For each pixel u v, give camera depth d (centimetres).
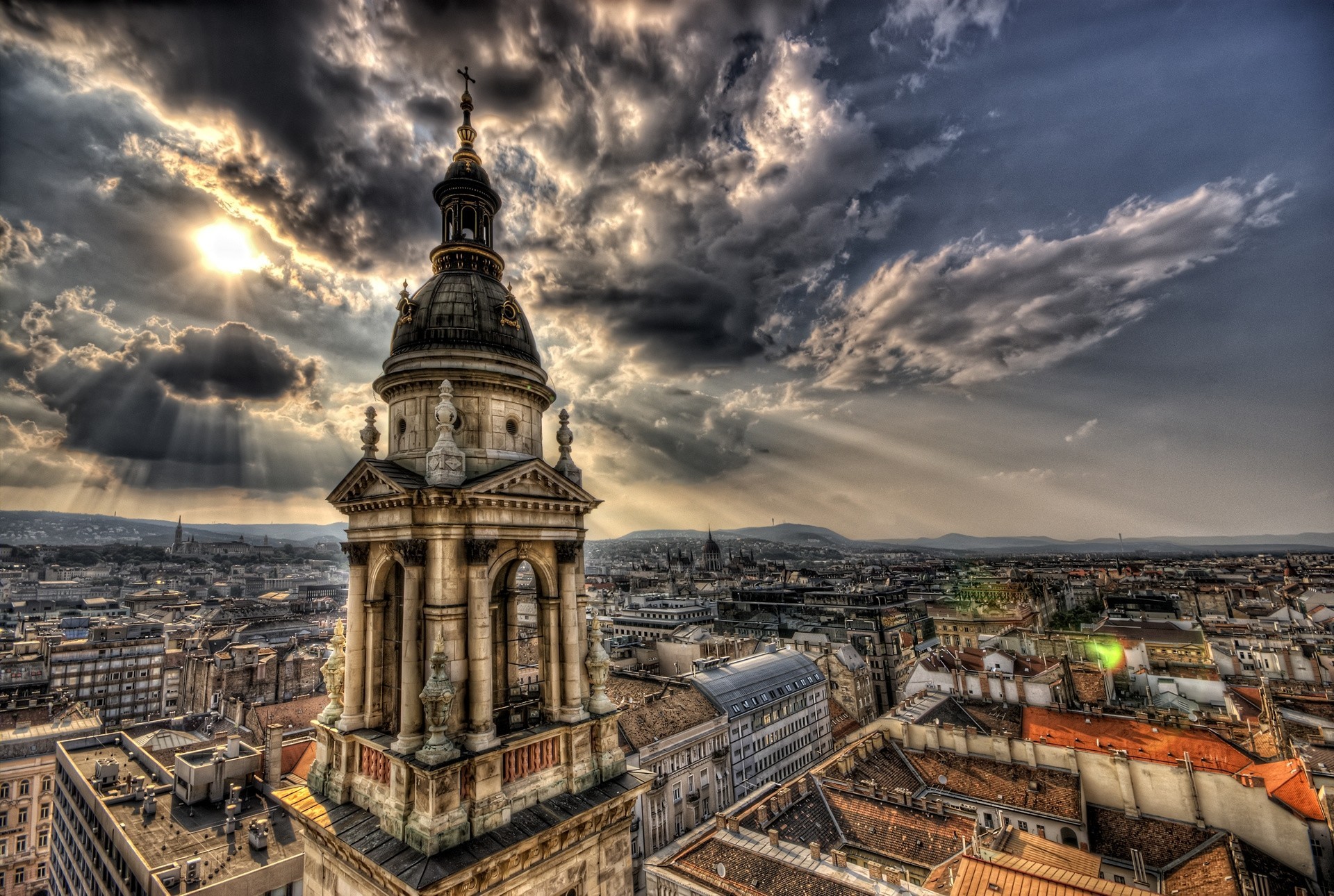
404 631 2328
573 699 2650
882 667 16462
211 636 19925
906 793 6719
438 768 2091
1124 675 12644
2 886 9012
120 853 6169
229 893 5316
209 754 8406
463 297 2792
